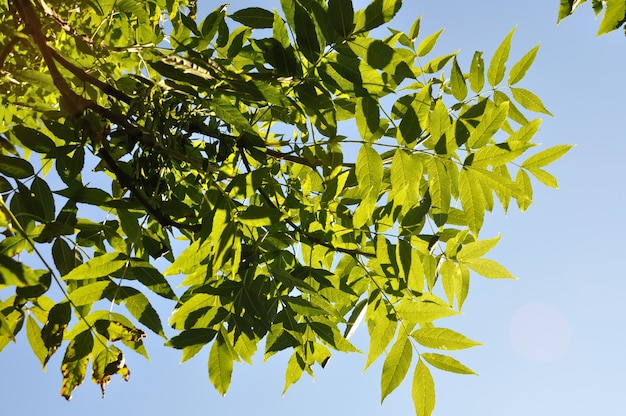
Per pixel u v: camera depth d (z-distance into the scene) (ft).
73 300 8.25
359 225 8.86
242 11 8.94
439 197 8.95
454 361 9.46
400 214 8.96
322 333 10.05
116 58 10.92
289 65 8.41
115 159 9.90
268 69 9.16
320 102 8.59
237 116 8.38
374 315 9.80
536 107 10.80
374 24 8.27
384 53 8.34
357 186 9.53
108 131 8.81
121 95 8.56
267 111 10.02
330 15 8.15
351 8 8.13
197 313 8.86
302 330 10.10
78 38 9.69
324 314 9.64
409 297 9.96
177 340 8.77
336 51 8.34
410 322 9.86
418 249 9.04
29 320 8.39
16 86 9.78
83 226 8.98
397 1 8.25
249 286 9.00
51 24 10.48
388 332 9.71
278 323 9.77
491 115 9.06
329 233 9.80
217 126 9.17
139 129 8.51
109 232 9.10
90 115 8.52
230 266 9.09
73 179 8.92
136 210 9.83
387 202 8.96
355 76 8.43
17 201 8.74
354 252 9.50
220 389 9.02
